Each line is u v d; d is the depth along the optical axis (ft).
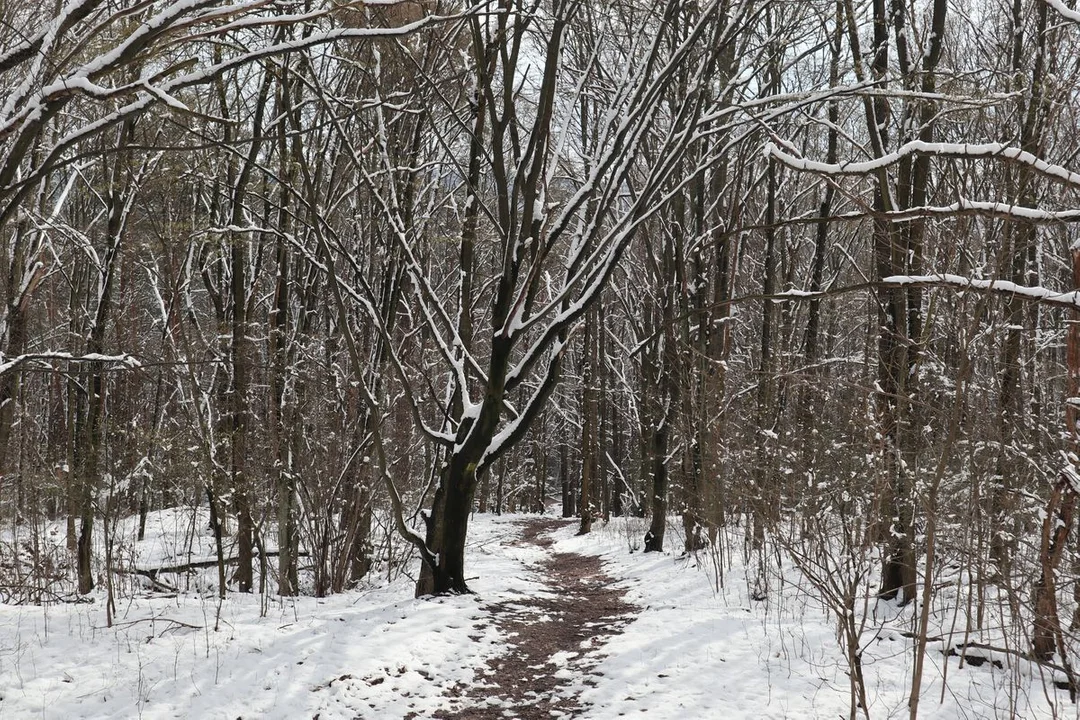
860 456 22.43
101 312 36.32
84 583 34.94
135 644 23.53
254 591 37.65
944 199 30.09
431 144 45.57
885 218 15.70
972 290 16.29
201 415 33.14
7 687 20.06
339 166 42.86
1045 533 18.44
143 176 35.65
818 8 41.52
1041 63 24.25
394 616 27.43
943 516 21.42
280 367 35.88
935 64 29.12
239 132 36.88
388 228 38.99
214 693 20.10
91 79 13.58
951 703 18.85
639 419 60.44
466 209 35.86
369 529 40.78
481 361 66.13
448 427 33.68
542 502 110.73
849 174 16.51
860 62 29.71
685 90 34.68
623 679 21.71
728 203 50.70
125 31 17.70
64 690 20.08
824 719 18.16
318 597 33.96
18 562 34.76
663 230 46.29
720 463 36.63
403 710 20.03
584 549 56.85
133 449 31.78
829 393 27.76
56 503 43.52
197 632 24.84
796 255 54.60
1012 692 19.13
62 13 13.16
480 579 35.76
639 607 32.09
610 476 93.09
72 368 41.09
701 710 18.98
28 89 13.56
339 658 22.62
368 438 37.58
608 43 44.68
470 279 37.06
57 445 45.11
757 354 60.70
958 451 20.80
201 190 41.22
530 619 28.66
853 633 17.25
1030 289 15.57
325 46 36.83
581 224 33.27
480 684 22.03
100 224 54.08
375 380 40.04
